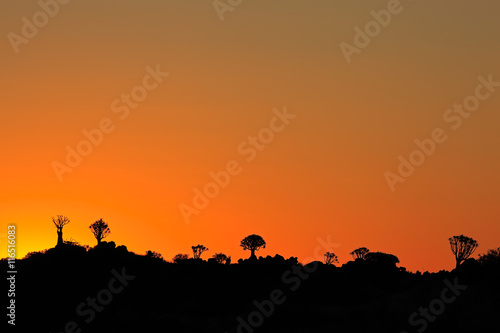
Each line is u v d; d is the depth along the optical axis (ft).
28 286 546.67
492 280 540.52
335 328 473.67
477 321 465.06
